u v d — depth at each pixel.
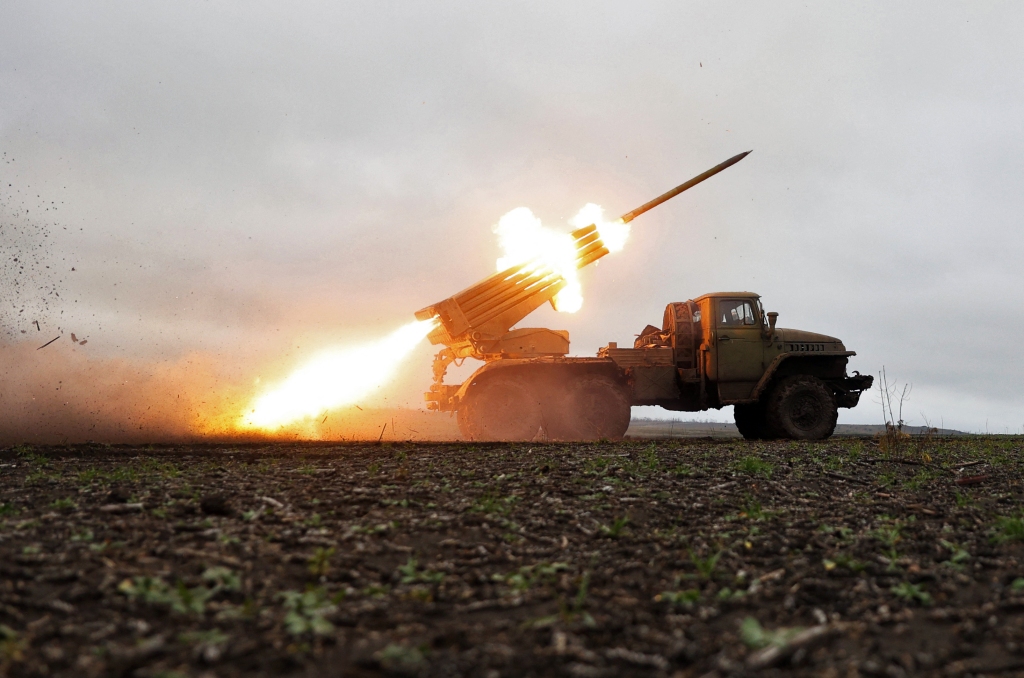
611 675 3.06
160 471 8.33
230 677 2.95
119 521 5.43
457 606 3.89
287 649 3.22
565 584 4.21
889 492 7.73
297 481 7.43
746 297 16.80
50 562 4.32
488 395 15.91
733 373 16.56
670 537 5.39
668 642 3.42
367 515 5.87
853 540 5.41
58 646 3.19
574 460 9.59
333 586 4.14
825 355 16.89
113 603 3.68
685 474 8.35
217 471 8.24
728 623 3.72
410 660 3.10
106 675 2.93
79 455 10.24
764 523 5.97
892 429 11.78
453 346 17.27
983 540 5.43
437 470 8.40
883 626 3.71
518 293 17.09
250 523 5.45
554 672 3.08
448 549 5.00
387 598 3.97
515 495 6.82
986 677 3.09
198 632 3.37
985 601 4.07
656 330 17.91
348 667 3.08
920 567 4.69
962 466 9.86
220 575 4.11
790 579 4.41
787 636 3.43
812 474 8.76
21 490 6.93
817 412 16.50
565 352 17.34
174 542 4.86
